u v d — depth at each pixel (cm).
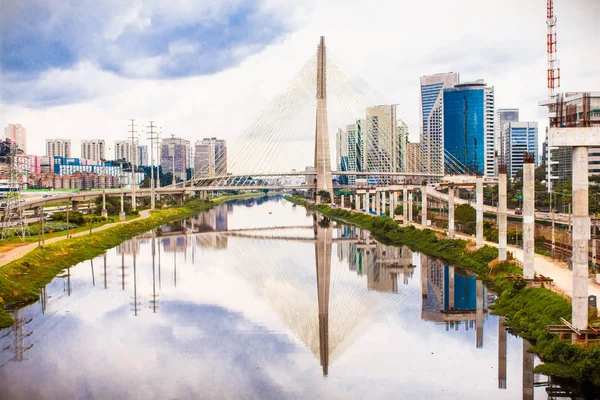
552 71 5284
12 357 5206
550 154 17425
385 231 14250
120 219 16250
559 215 12938
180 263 10181
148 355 5291
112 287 8031
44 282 8169
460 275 8512
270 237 14462
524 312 5750
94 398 4328
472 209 12688
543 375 4559
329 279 8725
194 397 4375
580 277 4550
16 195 11844
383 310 6794
